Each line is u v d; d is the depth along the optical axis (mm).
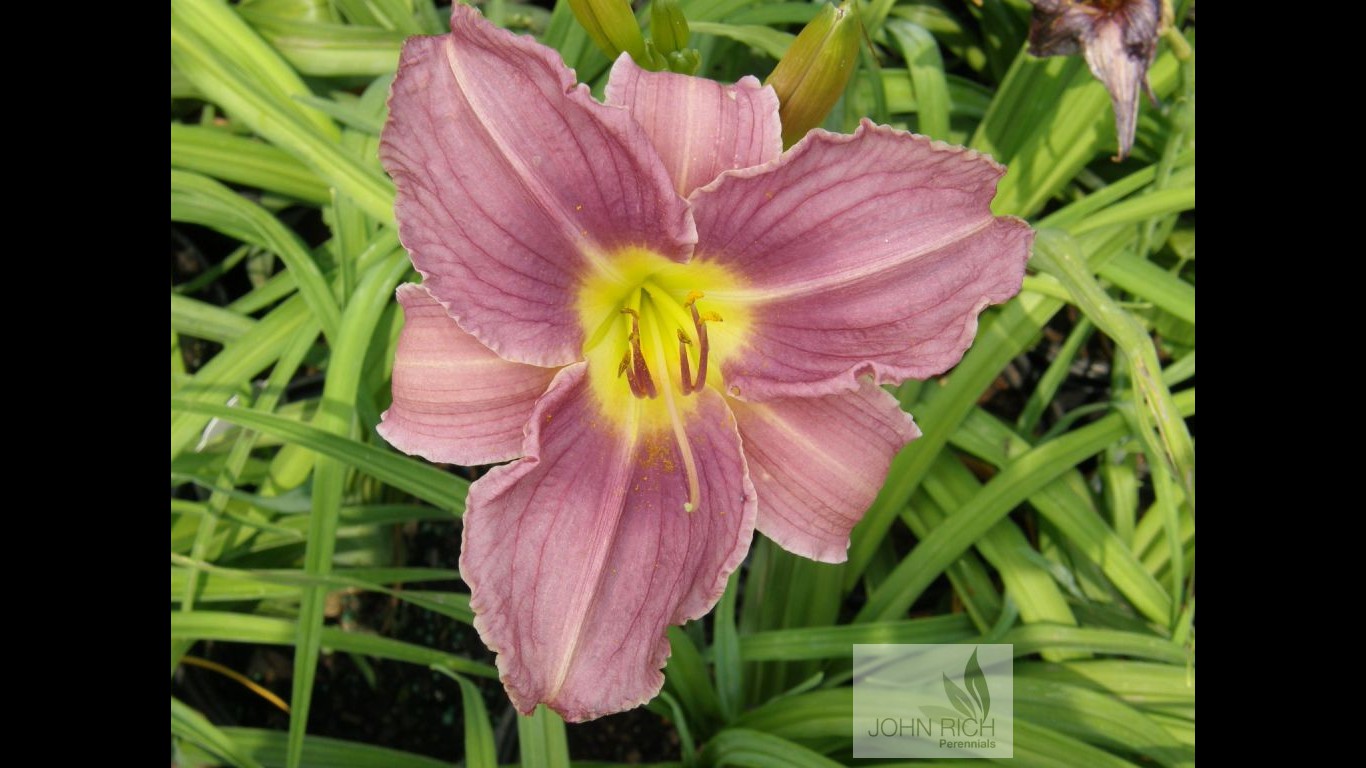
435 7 411
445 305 231
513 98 227
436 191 228
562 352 248
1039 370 428
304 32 378
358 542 393
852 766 329
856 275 247
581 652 247
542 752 311
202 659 375
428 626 402
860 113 382
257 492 387
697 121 238
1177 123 351
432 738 393
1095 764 312
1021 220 243
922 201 242
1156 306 401
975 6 414
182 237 426
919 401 376
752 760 320
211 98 353
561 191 234
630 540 253
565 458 249
